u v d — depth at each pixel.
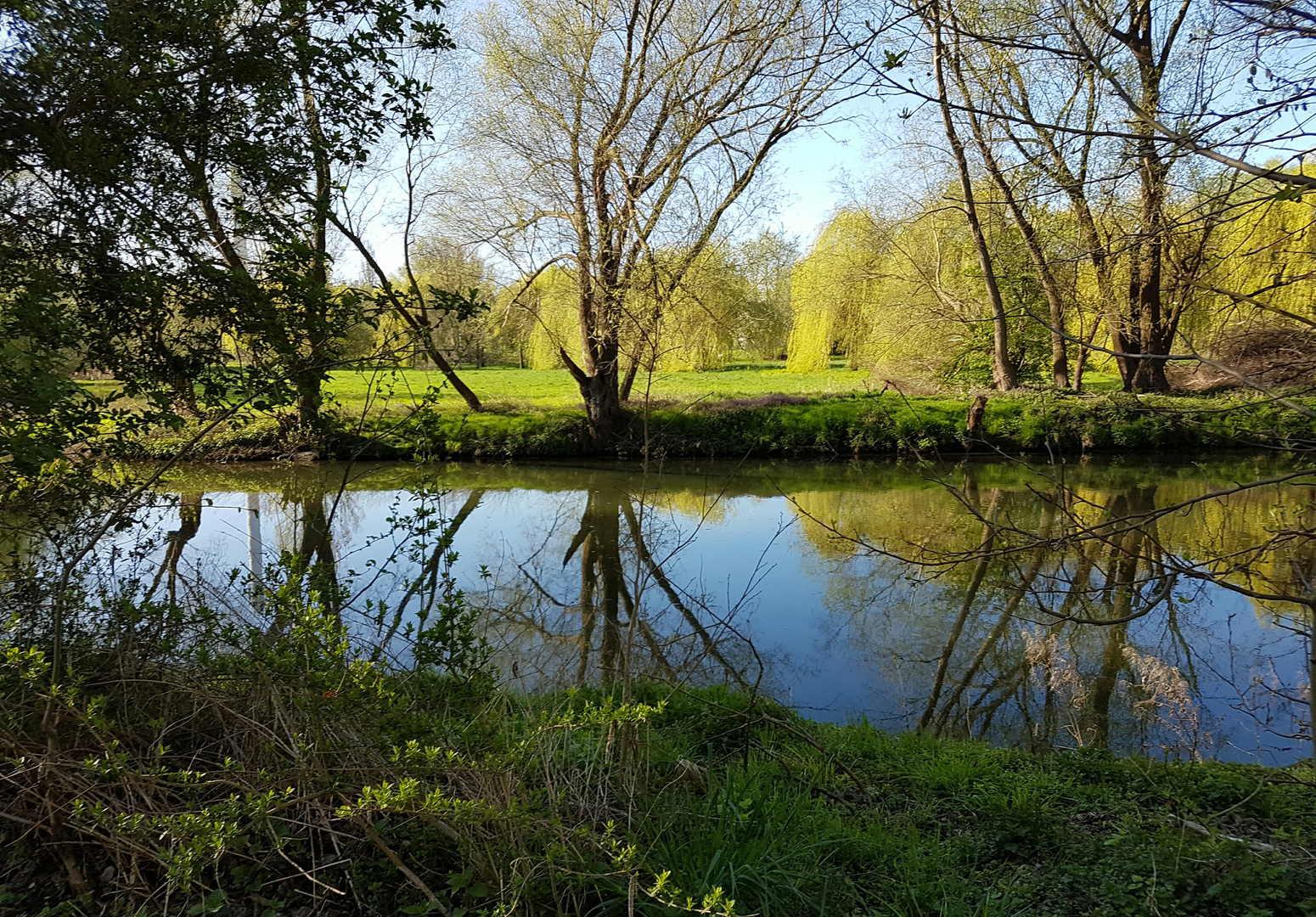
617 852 2.85
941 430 20.08
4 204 4.04
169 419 4.22
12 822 3.04
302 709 2.91
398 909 2.76
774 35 16.83
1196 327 16.62
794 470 19.00
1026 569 10.29
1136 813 4.05
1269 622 8.27
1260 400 3.32
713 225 17.73
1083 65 3.74
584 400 20.27
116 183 4.07
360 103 4.55
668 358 18.72
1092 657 7.54
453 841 2.94
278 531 12.15
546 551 12.12
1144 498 15.07
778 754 4.60
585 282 18.56
